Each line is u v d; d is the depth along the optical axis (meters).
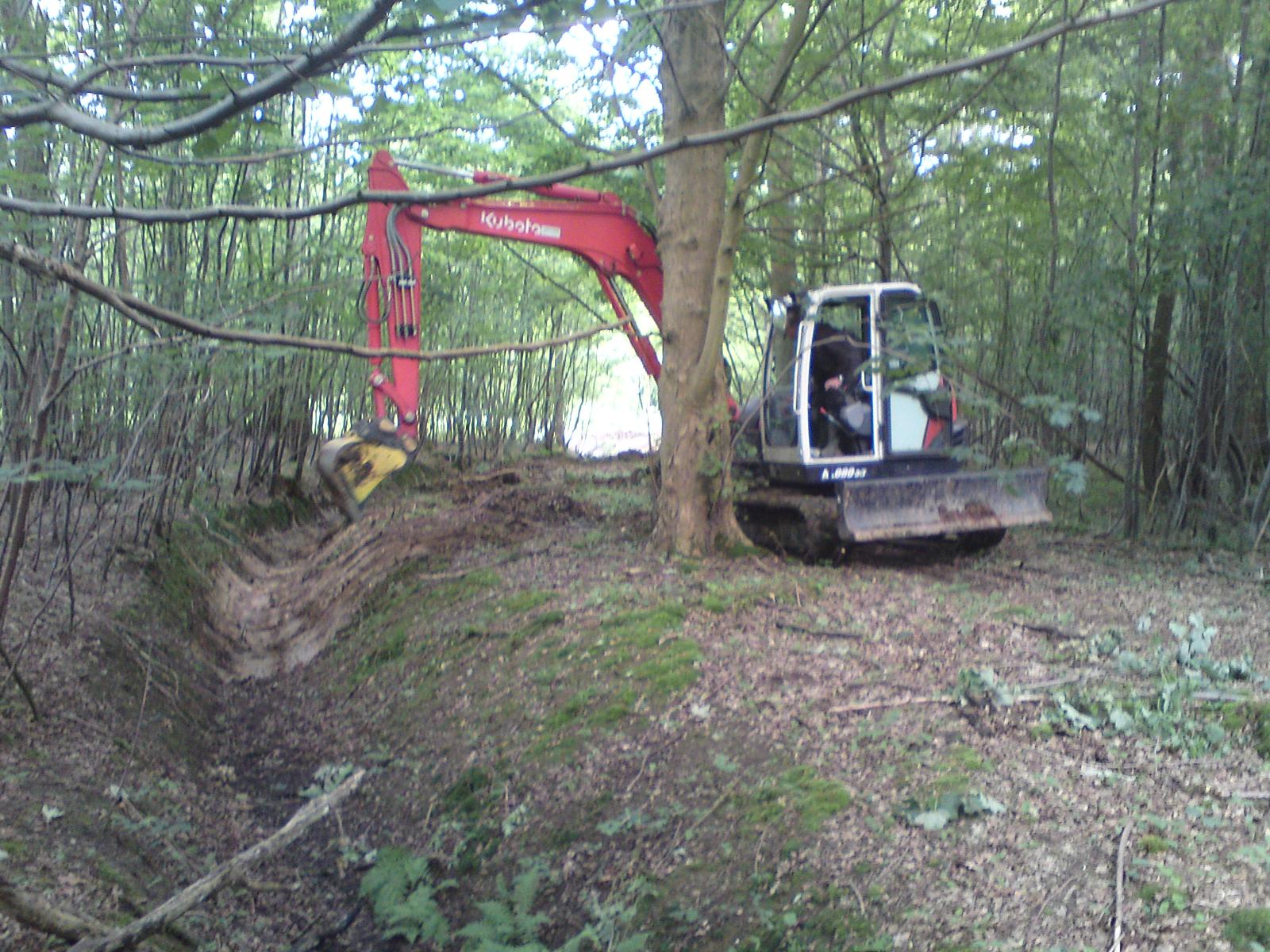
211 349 6.29
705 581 8.55
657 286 10.53
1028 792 4.93
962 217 11.95
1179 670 6.19
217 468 12.55
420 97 6.92
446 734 7.31
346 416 15.22
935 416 10.05
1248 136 10.60
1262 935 3.80
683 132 9.39
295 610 11.20
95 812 5.45
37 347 6.40
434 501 14.02
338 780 7.23
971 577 9.28
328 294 8.09
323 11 3.76
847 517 9.31
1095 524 11.95
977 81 10.80
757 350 13.82
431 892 5.68
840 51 7.49
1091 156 11.48
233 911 5.38
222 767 7.42
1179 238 10.10
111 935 2.95
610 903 5.11
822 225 11.95
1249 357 10.75
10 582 5.64
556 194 10.16
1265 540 10.59
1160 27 10.16
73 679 6.77
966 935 4.09
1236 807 4.71
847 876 4.61
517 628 8.19
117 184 4.02
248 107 1.71
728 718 6.12
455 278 13.38
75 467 4.57
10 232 4.01
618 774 5.99
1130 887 4.20
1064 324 10.75
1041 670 6.37
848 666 6.64
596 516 12.08
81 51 2.04
